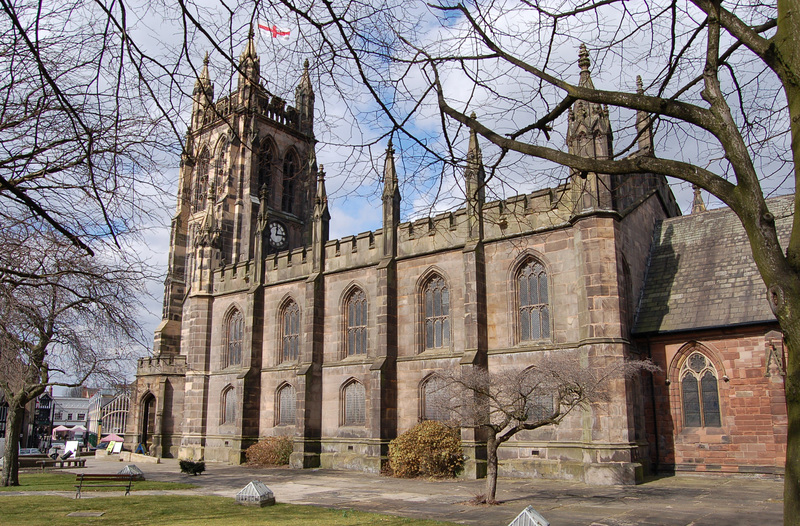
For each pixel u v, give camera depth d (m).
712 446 33.00
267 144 73.62
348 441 43.53
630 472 30.08
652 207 42.56
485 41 9.34
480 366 36.56
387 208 43.84
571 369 26.58
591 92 8.64
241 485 33.78
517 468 34.59
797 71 6.78
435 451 35.50
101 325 14.61
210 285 57.88
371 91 9.40
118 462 55.53
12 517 21.38
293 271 50.78
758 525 19.42
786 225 36.88
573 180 11.76
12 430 33.50
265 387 51.03
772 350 31.58
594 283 32.94
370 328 44.09
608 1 9.42
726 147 7.45
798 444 6.39
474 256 37.88
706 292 35.53
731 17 7.76
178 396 61.50
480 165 11.88
